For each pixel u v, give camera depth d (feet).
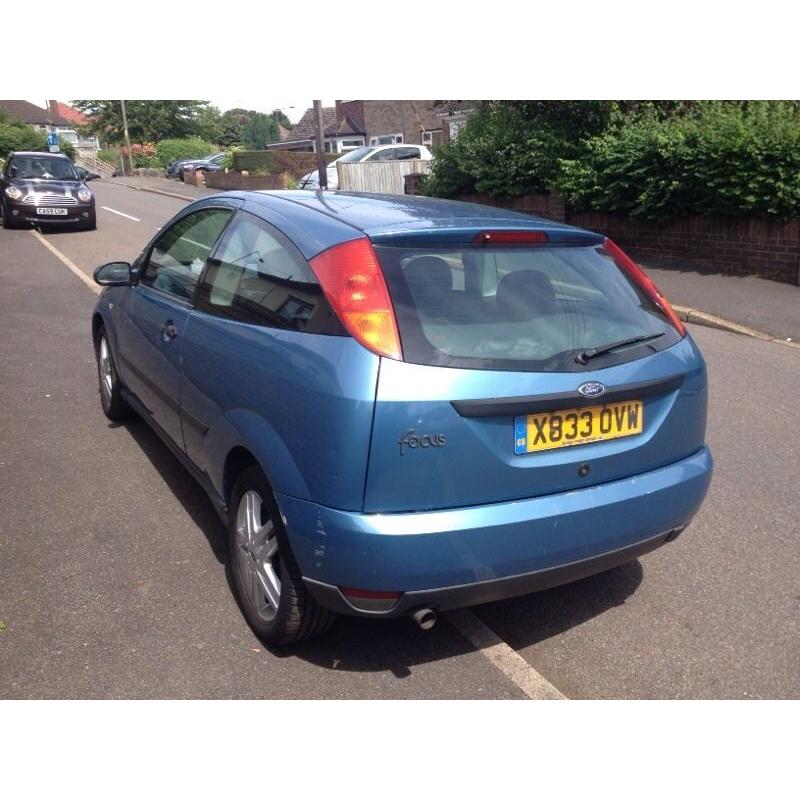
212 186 124.26
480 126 52.47
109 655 10.68
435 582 9.29
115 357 17.95
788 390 23.47
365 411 9.02
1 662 10.45
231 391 11.24
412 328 9.36
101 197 102.47
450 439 9.18
